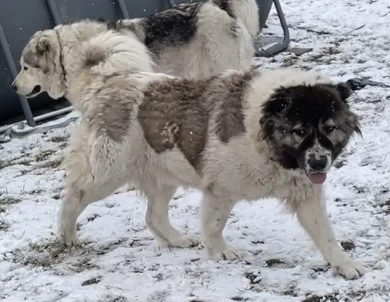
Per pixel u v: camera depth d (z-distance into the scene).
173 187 3.65
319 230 3.27
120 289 3.26
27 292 3.34
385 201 3.85
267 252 3.51
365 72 5.74
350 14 7.64
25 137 5.34
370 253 3.39
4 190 4.45
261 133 3.12
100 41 3.72
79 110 3.66
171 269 3.38
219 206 3.39
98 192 3.60
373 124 4.73
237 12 5.29
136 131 3.48
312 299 3.08
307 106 3.01
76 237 3.74
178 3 6.47
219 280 3.26
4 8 5.54
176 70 5.26
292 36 7.15
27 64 4.79
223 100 3.30
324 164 3.00
